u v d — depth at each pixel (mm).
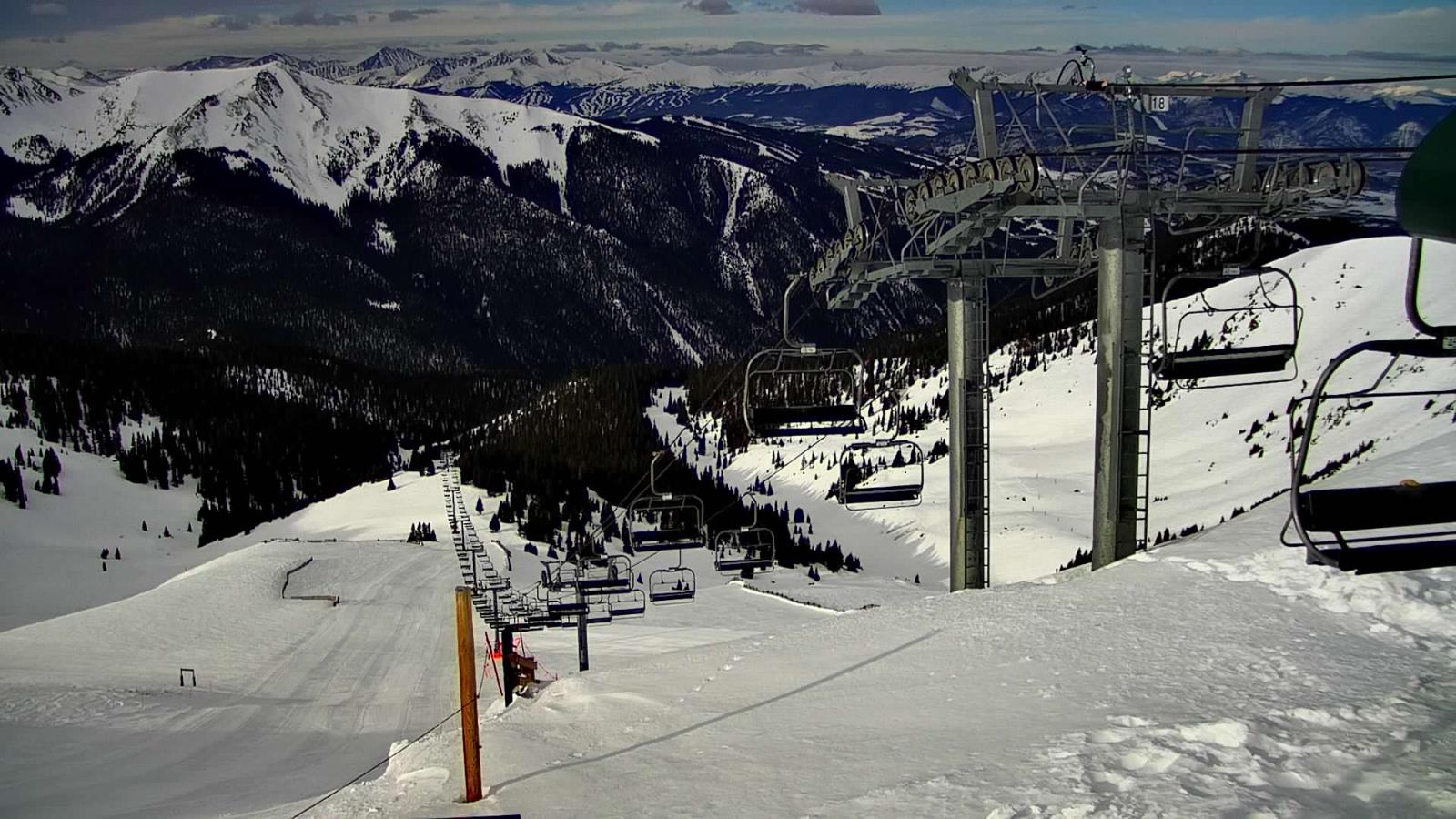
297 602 79125
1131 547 17844
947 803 7953
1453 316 105188
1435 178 4133
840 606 71688
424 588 87188
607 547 117000
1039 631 14109
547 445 165500
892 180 20734
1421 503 6066
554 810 10102
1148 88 16922
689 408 192250
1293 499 6043
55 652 61156
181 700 45656
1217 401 122250
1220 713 9438
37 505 158375
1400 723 8461
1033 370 164250
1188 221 19031
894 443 19656
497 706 30562
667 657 18578
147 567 139875
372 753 35281
